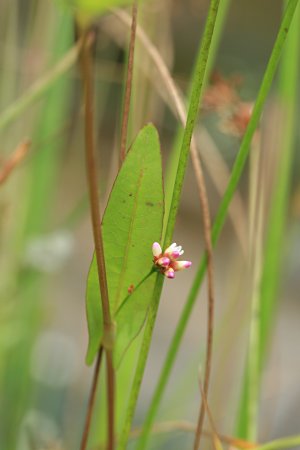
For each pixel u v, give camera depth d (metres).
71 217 0.61
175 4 0.50
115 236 0.35
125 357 0.46
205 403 0.39
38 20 0.57
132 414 0.37
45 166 0.60
